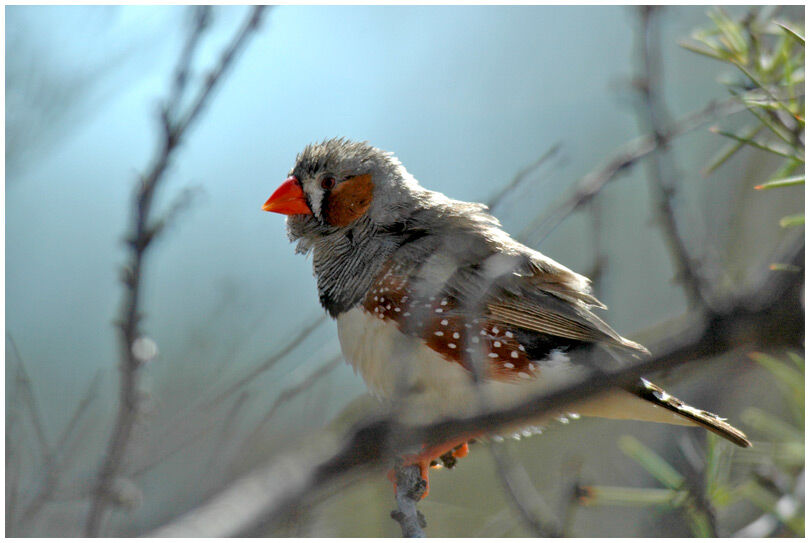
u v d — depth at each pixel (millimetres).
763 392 2150
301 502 1436
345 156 2127
